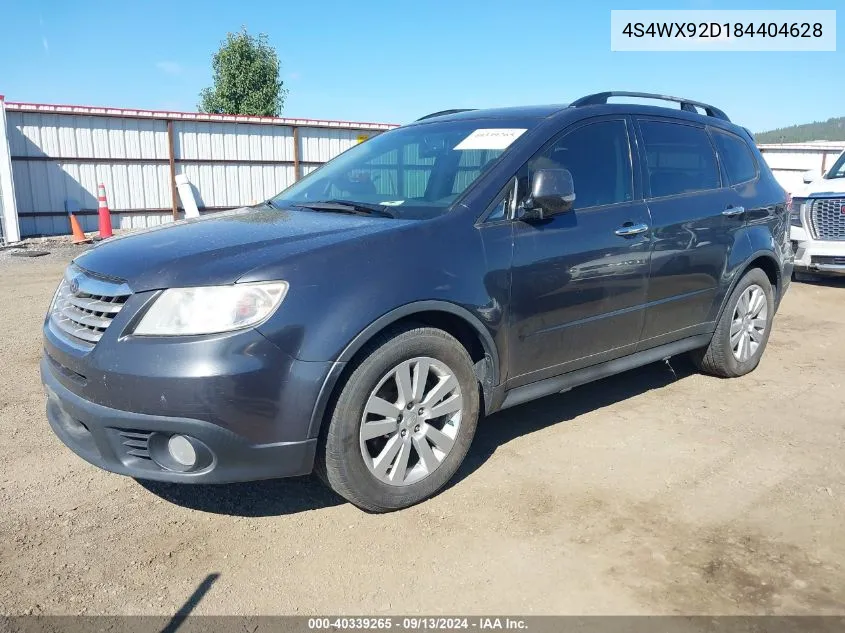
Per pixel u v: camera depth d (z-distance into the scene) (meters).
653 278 4.18
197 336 2.71
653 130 4.43
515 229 3.50
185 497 3.37
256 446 2.79
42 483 3.49
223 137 19.59
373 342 3.02
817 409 4.53
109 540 2.99
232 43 30.20
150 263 2.93
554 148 3.81
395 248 3.11
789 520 3.12
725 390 4.91
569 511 3.21
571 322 3.77
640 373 5.30
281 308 2.79
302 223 3.41
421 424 3.23
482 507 3.25
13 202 15.30
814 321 7.15
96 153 17.64
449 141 4.03
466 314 3.26
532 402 4.66
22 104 16.42
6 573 2.74
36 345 6.06
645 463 3.71
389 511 3.21
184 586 2.68
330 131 21.59
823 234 8.88
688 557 2.84
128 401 2.73
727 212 4.70
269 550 2.92
